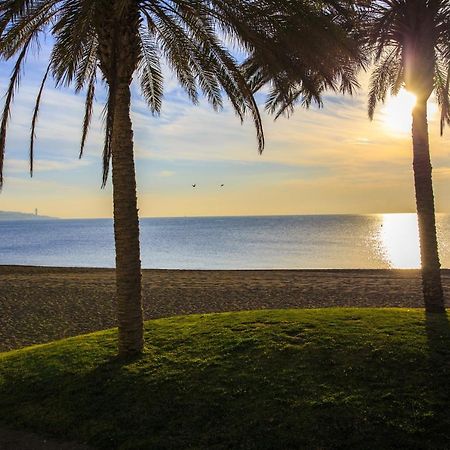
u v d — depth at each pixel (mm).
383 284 22812
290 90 10734
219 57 7840
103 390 6574
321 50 7320
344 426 5324
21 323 15258
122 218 7535
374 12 9930
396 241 70562
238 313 10023
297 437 5211
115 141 7340
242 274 27891
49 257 51750
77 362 7566
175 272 29297
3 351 12023
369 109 13273
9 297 19734
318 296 19688
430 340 7344
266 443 5168
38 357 8039
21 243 79312
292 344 7539
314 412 5613
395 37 10008
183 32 8039
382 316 8945
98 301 18844
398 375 6305
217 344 7824
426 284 9672
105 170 6660
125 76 7250
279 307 17578
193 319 9750
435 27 9688
